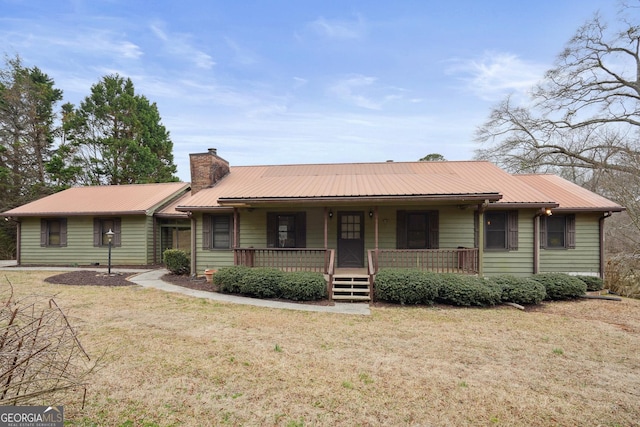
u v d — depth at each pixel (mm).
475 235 10609
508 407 3486
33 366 2678
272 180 12602
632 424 3219
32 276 11797
